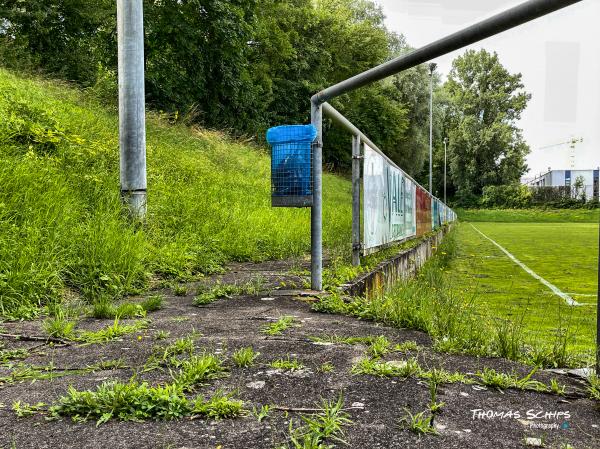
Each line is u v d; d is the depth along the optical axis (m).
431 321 3.10
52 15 14.11
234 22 18.38
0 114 6.42
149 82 16.55
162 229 6.46
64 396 1.86
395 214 7.09
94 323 3.21
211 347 2.55
